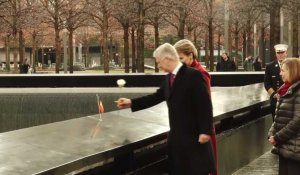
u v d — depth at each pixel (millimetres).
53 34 52875
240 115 9070
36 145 4543
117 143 4766
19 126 16734
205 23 41875
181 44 5320
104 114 6477
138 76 17094
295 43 36219
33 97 16625
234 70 25453
